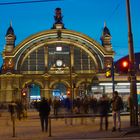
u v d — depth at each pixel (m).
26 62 103.75
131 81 27.48
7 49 103.94
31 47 103.50
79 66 104.25
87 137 23.33
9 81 102.00
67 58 104.62
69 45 104.56
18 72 102.81
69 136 24.39
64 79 103.44
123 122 35.78
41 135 25.70
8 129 31.78
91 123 37.34
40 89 103.50
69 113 55.66
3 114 68.06
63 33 103.81
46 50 103.88
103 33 107.25
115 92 25.89
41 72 103.69
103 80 60.56
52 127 32.59
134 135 23.75
